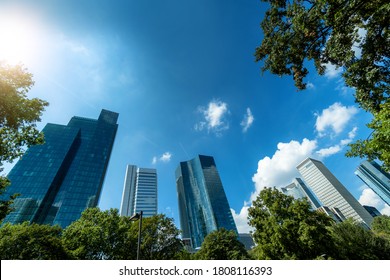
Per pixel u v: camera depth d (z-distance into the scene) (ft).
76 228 81.05
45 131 318.45
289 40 36.24
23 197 233.96
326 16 27.84
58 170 278.05
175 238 93.30
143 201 451.12
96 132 363.56
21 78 35.65
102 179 310.65
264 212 79.87
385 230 156.35
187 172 616.80
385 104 22.33
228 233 120.47
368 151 28.04
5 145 34.55
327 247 63.93
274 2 36.06
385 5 23.31
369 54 28.50
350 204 510.17
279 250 68.80
